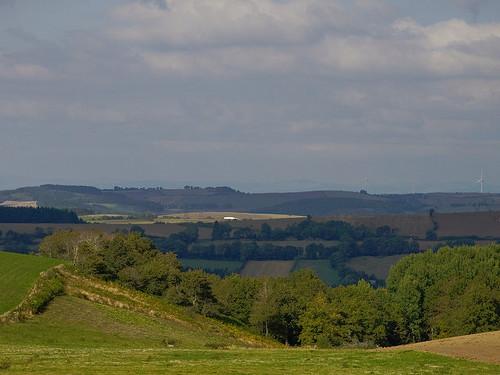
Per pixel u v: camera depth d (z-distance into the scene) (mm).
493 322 172375
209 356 71312
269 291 180250
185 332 115375
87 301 119250
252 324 169000
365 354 74375
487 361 69312
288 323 172875
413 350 76062
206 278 159750
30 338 89000
